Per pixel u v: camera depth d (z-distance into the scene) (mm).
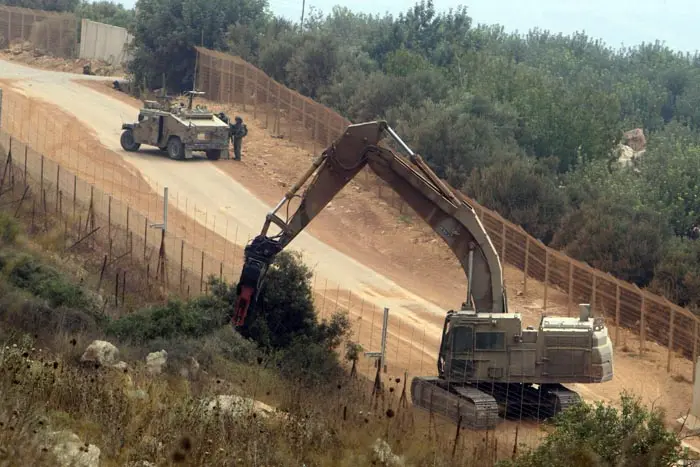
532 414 82250
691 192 165250
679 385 102188
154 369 67812
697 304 122562
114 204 122812
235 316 82250
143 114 175250
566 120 190750
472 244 84062
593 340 81312
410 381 93000
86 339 70688
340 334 94062
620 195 154375
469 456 62469
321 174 84188
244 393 63188
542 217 147500
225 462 47094
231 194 159375
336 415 62625
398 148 171875
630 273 131125
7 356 55000
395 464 55000
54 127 185875
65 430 46188
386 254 143250
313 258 137125
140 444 47188
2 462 40656
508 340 81312
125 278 96250
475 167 158500
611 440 52781
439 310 122438
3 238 94812
